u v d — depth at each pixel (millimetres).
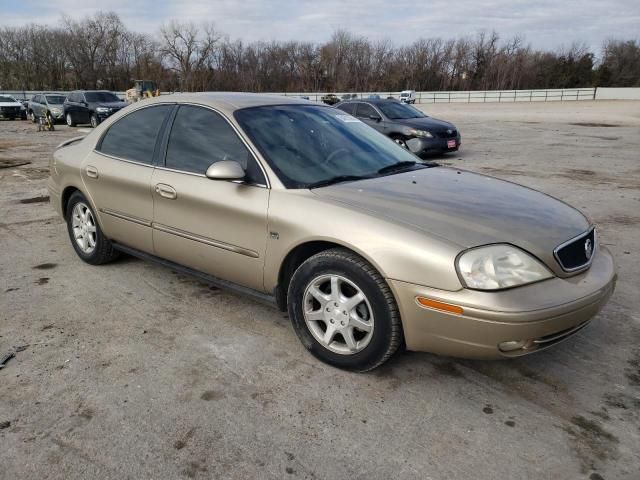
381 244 2600
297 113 3721
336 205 2834
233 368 2945
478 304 2391
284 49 70938
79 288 4070
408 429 2443
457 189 3168
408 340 2633
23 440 2355
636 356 3086
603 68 71812
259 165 3152
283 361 3020
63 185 4574
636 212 6609
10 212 6562
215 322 3502
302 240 2863
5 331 3363
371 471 2189
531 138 17172
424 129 11758
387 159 3689
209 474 2172
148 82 30141
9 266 4562
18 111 28500
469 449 2314
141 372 2900
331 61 70812
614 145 14664
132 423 2475
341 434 2410
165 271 4438
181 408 2588
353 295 2822
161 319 3543
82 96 22156
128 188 3865
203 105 3615
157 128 3838
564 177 9344
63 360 3014
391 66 72875
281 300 3168
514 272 2467
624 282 4230
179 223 3531
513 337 2400
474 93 57750
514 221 2727
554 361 3031
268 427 2455
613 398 2682
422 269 2498
